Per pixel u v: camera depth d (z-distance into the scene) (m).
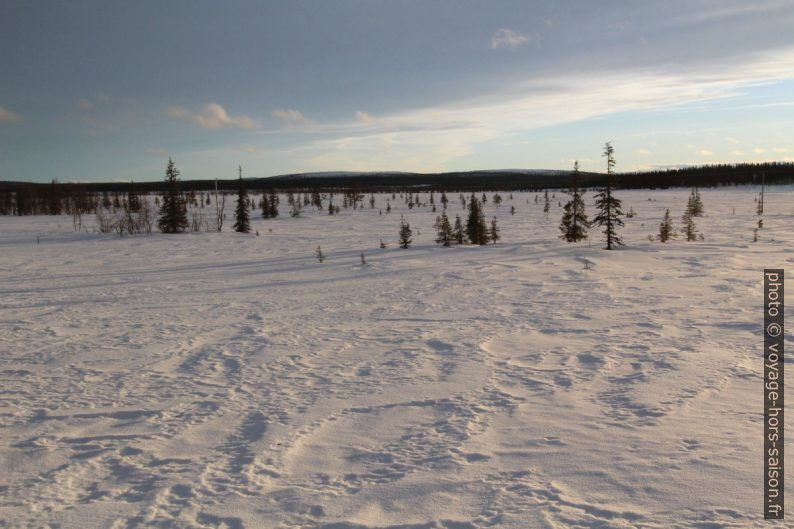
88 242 37.66
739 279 16.30
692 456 4.61
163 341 10.64
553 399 6.43
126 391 7.45
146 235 43.38
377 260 24.84
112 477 4.80
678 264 20.45
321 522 3.86
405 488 4.32
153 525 3.92
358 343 10.03
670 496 3.93
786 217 47.19
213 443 5.53
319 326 11.73
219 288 18.09
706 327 10.11
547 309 12.73
